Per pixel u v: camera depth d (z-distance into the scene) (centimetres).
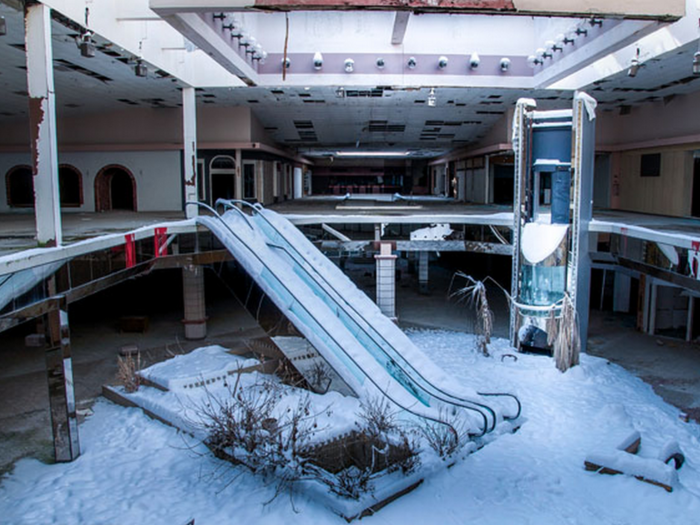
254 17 1803
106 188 2377
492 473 935
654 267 1328
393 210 2331
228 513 823
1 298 763
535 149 1600
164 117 2284
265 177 2620
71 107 2120
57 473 957
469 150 3269
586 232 1559
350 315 1288
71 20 1096
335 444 953
